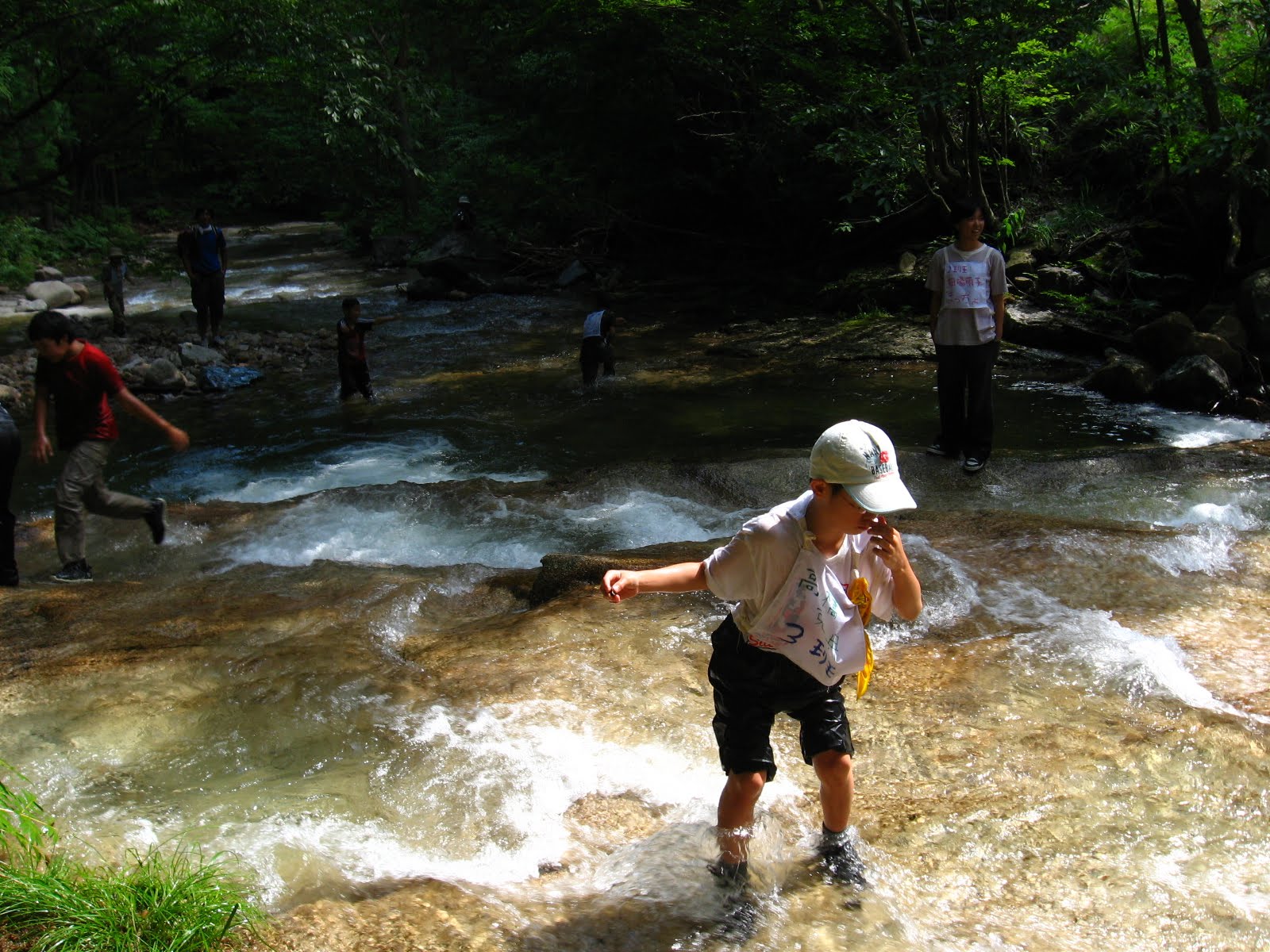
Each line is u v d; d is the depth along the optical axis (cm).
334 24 1738
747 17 1414
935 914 304
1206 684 441
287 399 1184
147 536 713
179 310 1881
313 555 680
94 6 1586
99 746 411
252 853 338
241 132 3133
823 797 315
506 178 2091
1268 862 323
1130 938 291
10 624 551
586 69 1717
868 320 1406
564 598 546
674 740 403
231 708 439
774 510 293
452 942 290
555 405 1112
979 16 1141
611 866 330
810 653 295
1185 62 1317
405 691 448
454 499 753
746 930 296
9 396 1182
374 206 2691
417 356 1387
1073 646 467
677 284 1775
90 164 3083
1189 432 918
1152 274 1241
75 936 281
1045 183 1471
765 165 1648
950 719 414
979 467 773
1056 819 347
